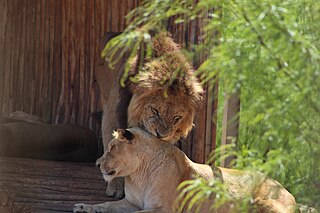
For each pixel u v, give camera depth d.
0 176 14.17
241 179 10.90
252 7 6.79
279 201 10.63
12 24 19.19
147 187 10.87
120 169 10.77
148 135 10.97
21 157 16.20
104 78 15.20
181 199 10.80
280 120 6.90
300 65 6.78
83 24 18.80
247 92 7.26
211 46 7.43
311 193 7.30
